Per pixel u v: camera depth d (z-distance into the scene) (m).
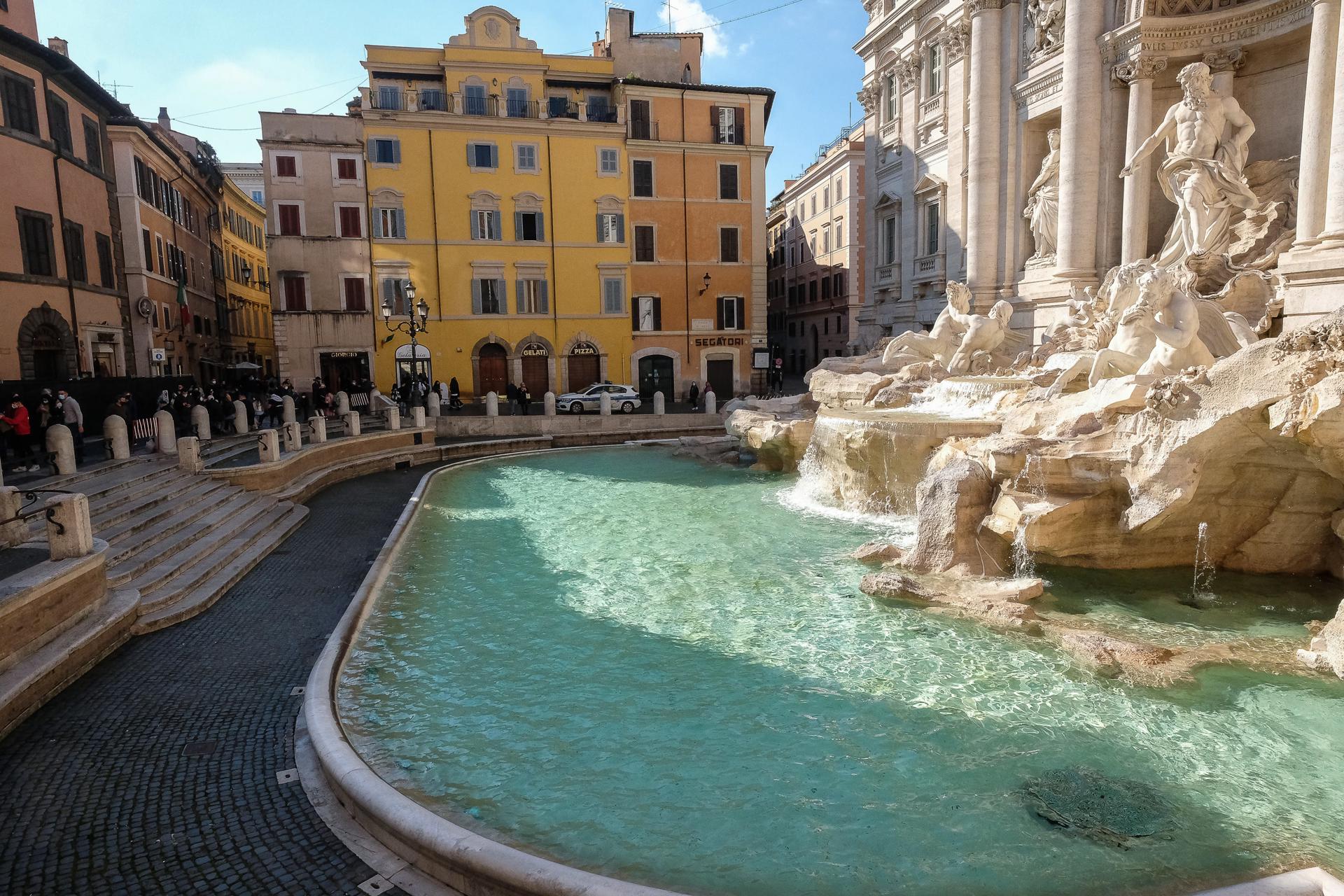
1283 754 8.15
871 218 42.53
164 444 21.56
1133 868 6.44
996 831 6.96
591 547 17.25
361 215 48.22
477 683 10.14
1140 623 11.62
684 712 9.31
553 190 50.69
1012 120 30.44
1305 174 19.06
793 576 14.63
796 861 6.59
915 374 25.80
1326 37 18.55
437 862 6.23
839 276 60.25
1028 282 29.47
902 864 6.55
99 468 18.44
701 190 53.50
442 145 48.78
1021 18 29.88
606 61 51.72
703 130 53.09
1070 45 26.23
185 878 6.30
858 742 8.55
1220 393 12.16
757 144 54.03
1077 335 22.94
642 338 53.62
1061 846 6.73
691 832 7.00
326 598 13.55
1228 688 9.56
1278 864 6.46
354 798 7.05
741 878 6.39
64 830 6.91
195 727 8.84
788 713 9.23
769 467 27.08
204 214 53.28
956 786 7.69
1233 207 22.33
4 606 9.08
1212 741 8.43
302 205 47.41
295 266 47.62
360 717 9.20
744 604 13.11
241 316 63.59
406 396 46.16
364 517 20.73
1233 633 11.23
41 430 22.59
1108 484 13.28
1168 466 12.45
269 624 12.23
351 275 48.41
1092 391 15.27
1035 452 13.96
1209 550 13.96
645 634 11.88
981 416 19.31
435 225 49.16
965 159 33.47
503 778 7.90
